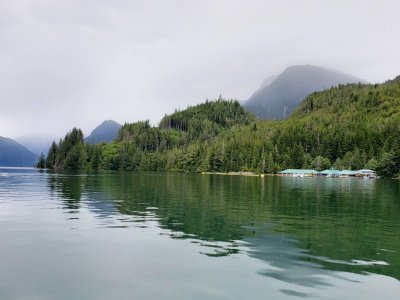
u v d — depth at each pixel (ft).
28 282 47.14
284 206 133.59
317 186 292.81
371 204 146.92
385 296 43.62
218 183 308.19
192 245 67.46
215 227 86.28
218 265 55.01
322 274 51.39
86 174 470.39
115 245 66.74
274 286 46.42
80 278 48.78
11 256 58.80
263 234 78.89
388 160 526.98
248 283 47.39
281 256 60.54
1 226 84.28
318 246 68.23
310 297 43.04
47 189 196.34
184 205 129.70
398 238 76.59
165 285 46.47
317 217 106.22
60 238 72.08
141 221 92.84
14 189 195.42
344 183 364.38
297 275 50.75
